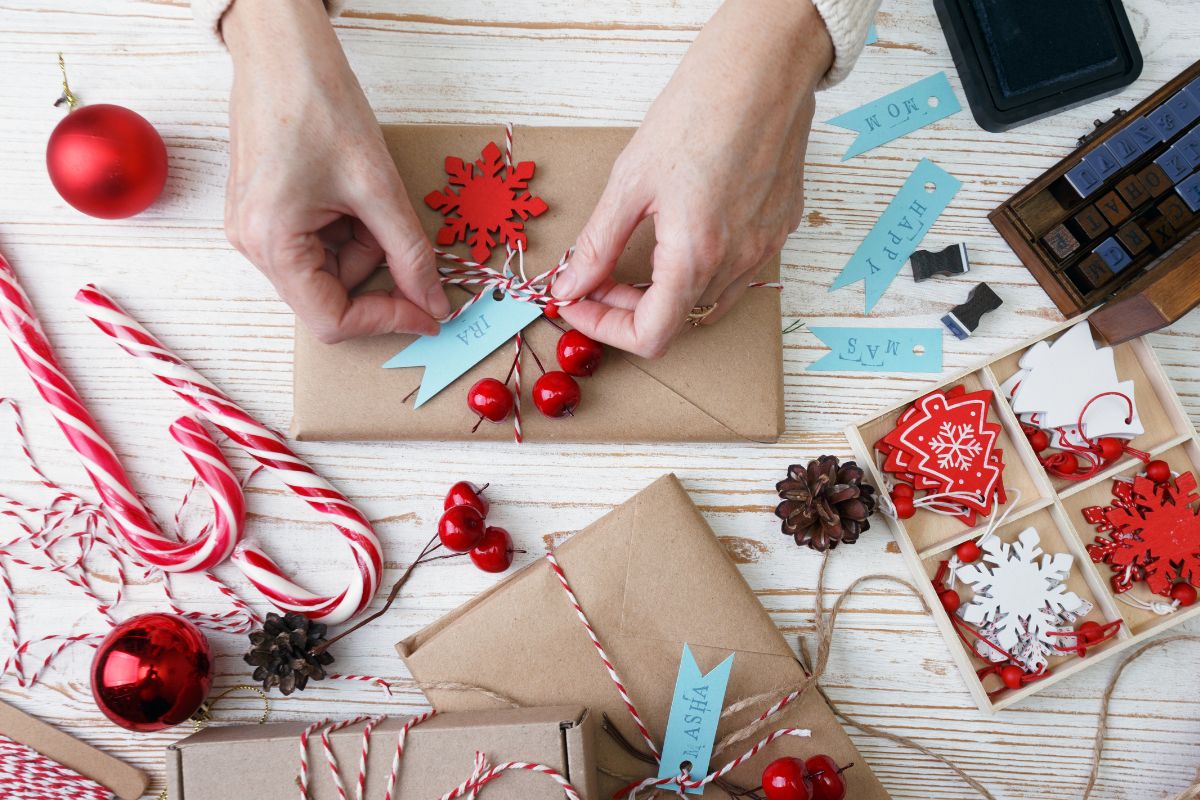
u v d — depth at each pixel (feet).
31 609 1.82
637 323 1.65
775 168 1.60
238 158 1.60
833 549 1.83
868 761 1.83
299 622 1.75
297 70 1.59
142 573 1.83
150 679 1.69
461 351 1.76
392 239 1.63
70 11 1.83
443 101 1.84
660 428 1.78
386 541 1.82
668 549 1.76
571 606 1.75
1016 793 1.83
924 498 1.80
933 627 1.83
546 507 1.83
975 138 1.86
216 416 1.77
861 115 1.86
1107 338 1.80
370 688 1.82
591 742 1.66
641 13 1.86
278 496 1.82
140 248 1.83
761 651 1.75
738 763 1.74
